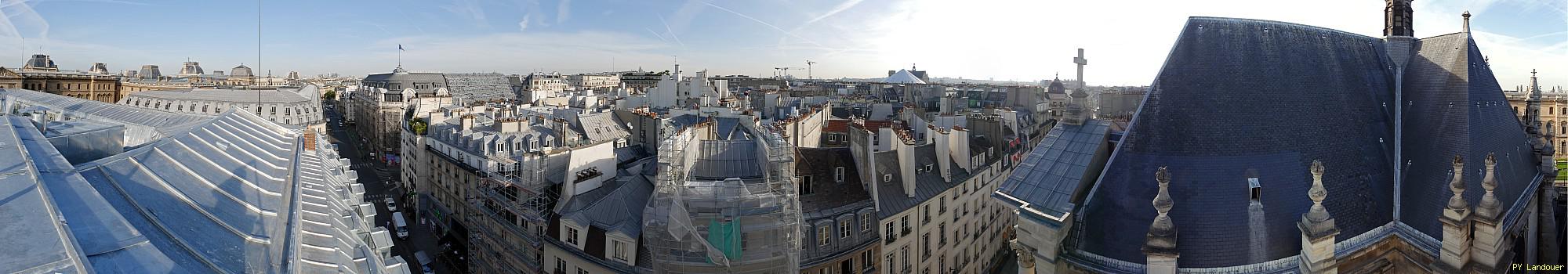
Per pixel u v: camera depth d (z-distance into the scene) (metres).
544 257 61.66
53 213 15.94
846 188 61.38
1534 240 45.31
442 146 102.00
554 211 62.22
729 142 65.69
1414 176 37.97
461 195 93.12
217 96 180.12
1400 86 42.41
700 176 60.72
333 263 20.08
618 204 57.94
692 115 99.31
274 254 18.31
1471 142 36.44
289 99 182.88
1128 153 37.84
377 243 29.39
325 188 29.08
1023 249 39.19
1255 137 36.69
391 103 181.38
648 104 156.25
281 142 37.69
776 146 56.59
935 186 69.94
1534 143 48.19
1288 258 33.91
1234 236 34.25
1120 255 35.50
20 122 26.02
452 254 91.56
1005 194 41.66
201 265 16.70
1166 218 33.34
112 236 16.06
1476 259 33.72
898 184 65.44
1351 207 36.00
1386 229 36.59
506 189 70.88
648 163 73.06
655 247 49.22
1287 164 36.19
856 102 163.12
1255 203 34.91
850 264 57.34
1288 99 38.03
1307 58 39.94
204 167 24.94
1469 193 34.88
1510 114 44.03
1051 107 118.00
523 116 110.38
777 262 48.53
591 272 56.09
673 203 48.50
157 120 64.12
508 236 69.81
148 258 15.45
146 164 22.56
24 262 13.56
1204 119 37.19
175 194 20.94
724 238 47.94
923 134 98.81
